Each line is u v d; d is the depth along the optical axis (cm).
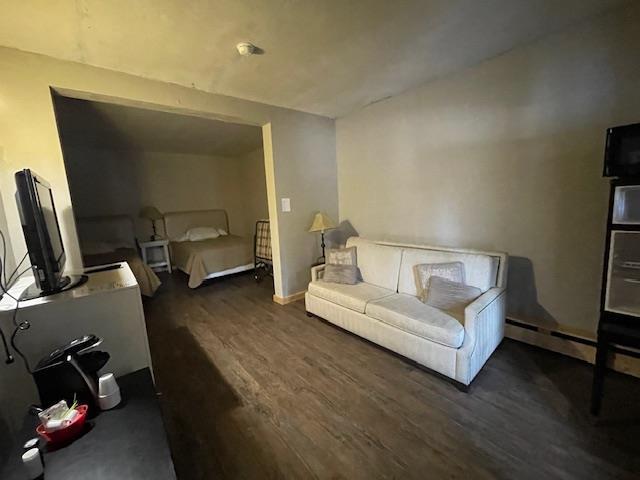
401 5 166
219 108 288
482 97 248
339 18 175
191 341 274
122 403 126
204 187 625
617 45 184
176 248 530
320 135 376
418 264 262
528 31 203
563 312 225
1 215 182
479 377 203
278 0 155
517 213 240
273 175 338
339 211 405
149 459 98
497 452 145
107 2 150
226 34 185
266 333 285
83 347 126
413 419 169
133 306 165
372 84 281
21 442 107
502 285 231
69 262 211
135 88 238
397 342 222
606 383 190
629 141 149
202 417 178
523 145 230
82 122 356
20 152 194
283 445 155
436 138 285
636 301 154
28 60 195
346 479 135
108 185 525
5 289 168
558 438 151
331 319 283
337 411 178
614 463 135
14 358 140
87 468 94
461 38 206
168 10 158
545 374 202
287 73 246
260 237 546
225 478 138
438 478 133
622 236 155
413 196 314
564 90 207
